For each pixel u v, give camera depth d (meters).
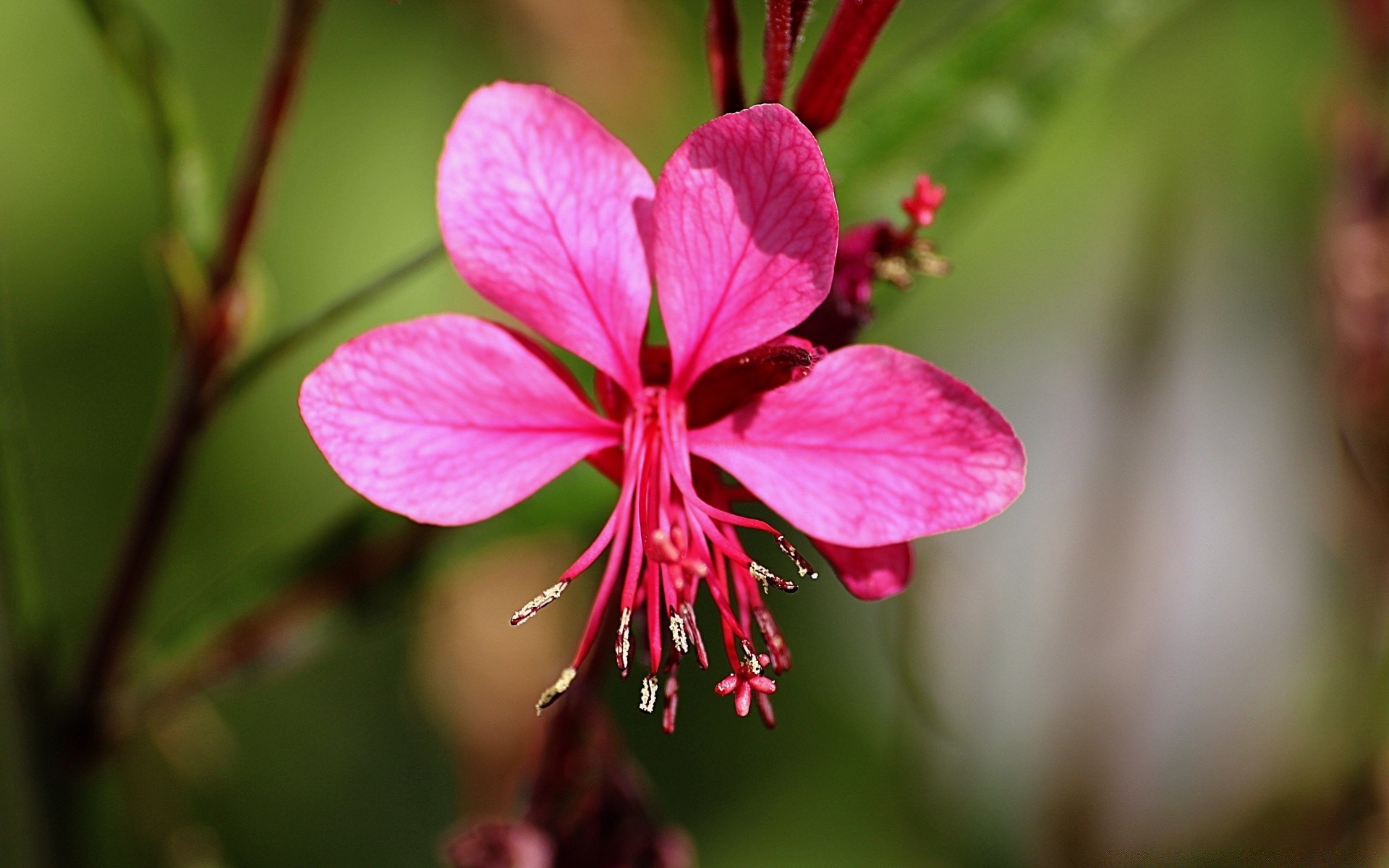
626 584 0.18
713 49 0.18
